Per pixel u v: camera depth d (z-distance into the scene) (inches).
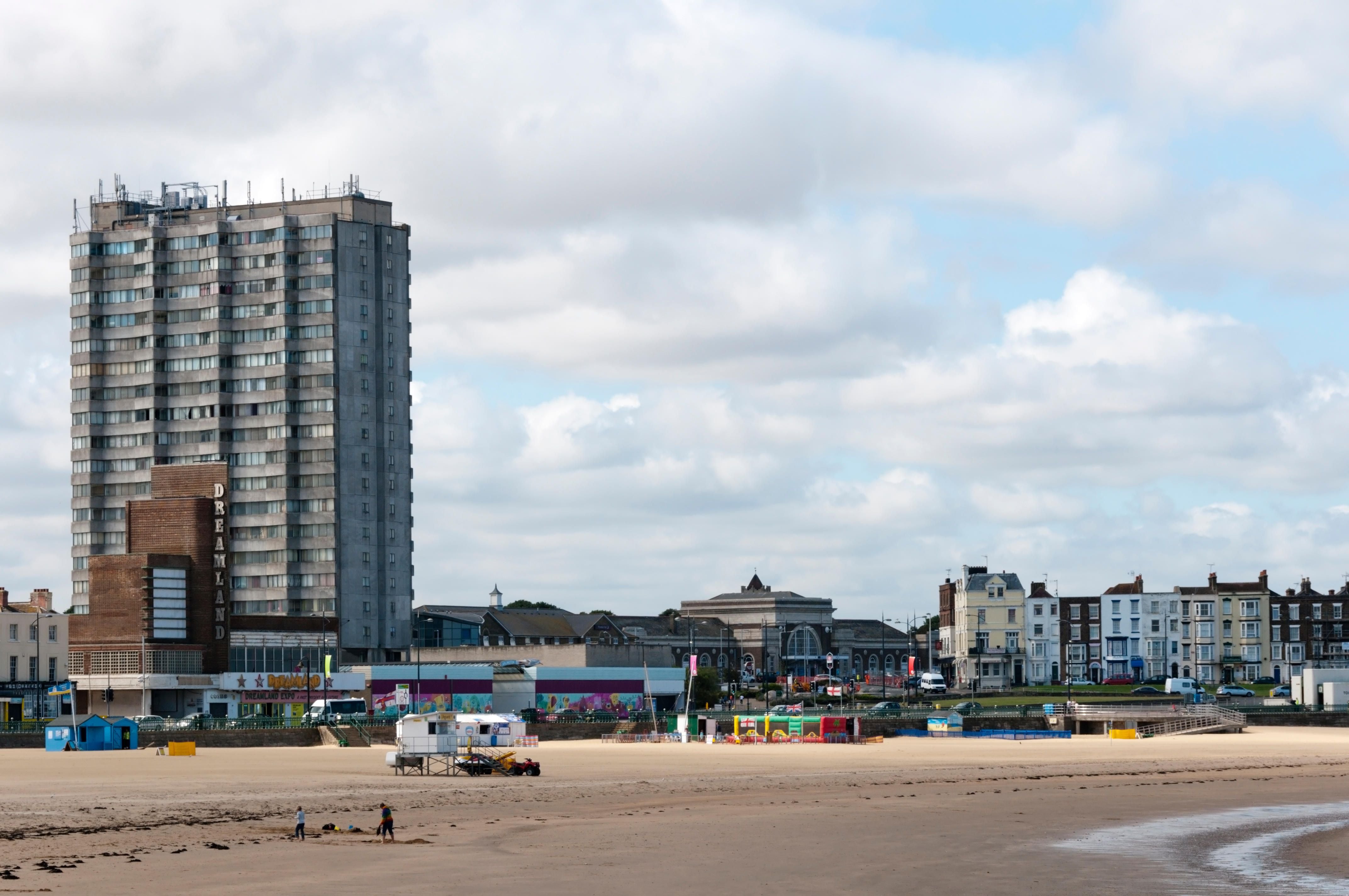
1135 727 7381.9
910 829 2972.4
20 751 5703.7
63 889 2165.4
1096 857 2623.0
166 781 4074.8
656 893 2223.2
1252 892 2292.1
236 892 2181.3
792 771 4589.1
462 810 3284.9
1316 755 5605.3
